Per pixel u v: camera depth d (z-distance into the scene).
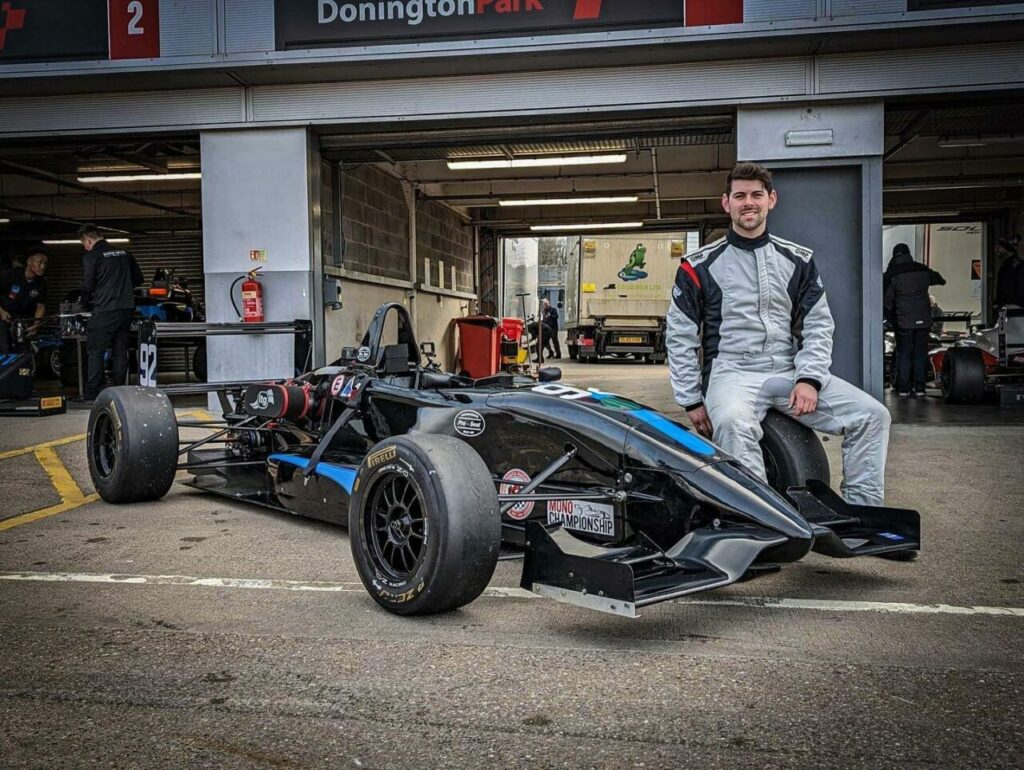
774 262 4.04
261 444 5.91
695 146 14.83
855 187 8.78
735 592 3.61
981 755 2.22
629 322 24.66
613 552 3.34
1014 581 3.76
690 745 2.29
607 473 3.64
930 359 14.46
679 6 8.30
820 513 3.84
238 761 2.22
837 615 3.31
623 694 2.60
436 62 8.73
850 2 7.98
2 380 9.90
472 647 2.99
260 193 9.59
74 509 5.28
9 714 2.49
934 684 2.66
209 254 9.72
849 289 8.83
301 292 9.59
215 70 8.88
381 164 13.43
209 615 3.34
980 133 11.99
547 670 2.78
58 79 9.12
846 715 2.45
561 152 13.49
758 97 8.66
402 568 3.50
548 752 2.25
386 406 4.59
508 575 3.88
